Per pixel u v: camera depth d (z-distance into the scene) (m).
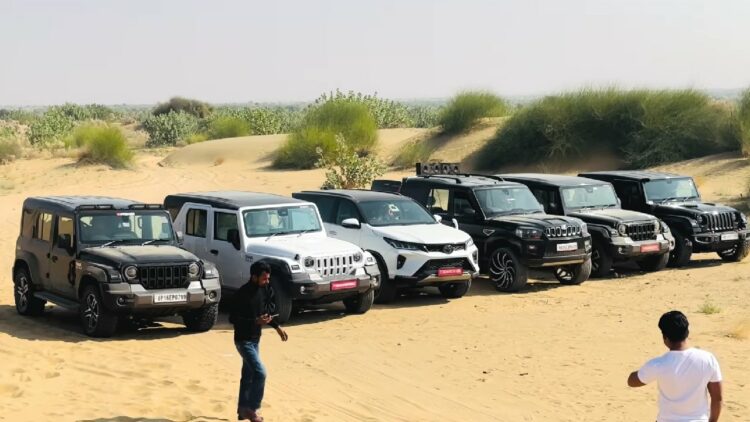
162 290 12.26
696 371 5.75
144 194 33.56
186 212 15.46
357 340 12.58
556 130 35.22
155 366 10.64
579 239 16.64
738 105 31.27
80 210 13.05
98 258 12.45
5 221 26.89
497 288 16.72
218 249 14.63
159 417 8.48
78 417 8.32
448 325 13.56
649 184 19.81
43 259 13.71
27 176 39.47
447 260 15.20
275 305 13.55
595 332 12.97
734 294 15.69
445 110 43.00
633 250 17.70
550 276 18.55
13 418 8.12
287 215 14.80
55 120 64.81
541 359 11.47
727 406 9.30
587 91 36.09
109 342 12.11
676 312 5.93
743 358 11.27
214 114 83.00
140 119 113.25
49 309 15.22
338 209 16.23
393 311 14.77
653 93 34.66
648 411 9.30
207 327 13.05
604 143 35.25
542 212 17.73
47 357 10.85
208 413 8.73
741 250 19.52
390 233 15.28
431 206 17.92
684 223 19.00
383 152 43.09
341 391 9.99
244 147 48.22
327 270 13.73
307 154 41.12
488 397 9.83
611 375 10.70
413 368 11.06
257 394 8.20
